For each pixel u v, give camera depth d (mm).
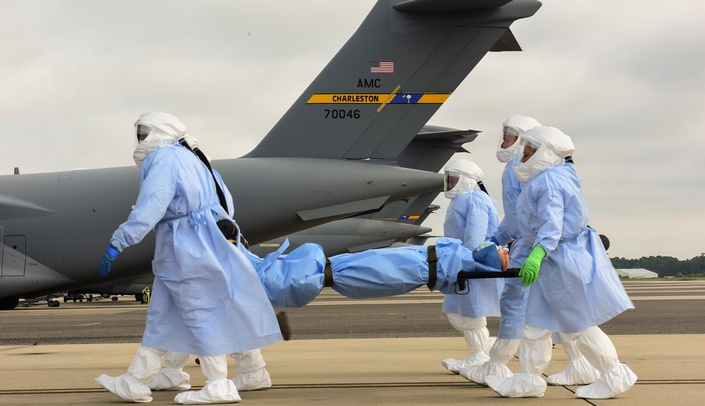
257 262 8742
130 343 15617
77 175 26016
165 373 9367
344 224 43531
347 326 20156
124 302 46281
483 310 10328
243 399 8367
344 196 22797
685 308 28016
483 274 8398
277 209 22797
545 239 7898
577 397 8242
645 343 14359
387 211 46031
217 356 8070
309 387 9297
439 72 22359
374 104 22703
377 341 15359
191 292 7883
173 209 8016
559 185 8109
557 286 8086
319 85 23000
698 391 8625
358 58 22609
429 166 43531
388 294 8508
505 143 9898
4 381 9930
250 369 9008
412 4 21734
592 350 8156
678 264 174875
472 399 8289
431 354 12992
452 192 11078
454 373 10617
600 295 8078
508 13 21953
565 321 8086
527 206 8320
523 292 9281
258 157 23578
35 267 25094
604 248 8383
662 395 8344
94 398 8570
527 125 9711
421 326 19891
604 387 8156
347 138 22969
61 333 18656
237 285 8008
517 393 8320
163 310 8102
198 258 7887
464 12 21938
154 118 8266
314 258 8398
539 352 8328
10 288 24938
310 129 23172
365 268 8375
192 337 7941
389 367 11320
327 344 14820
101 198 25234
